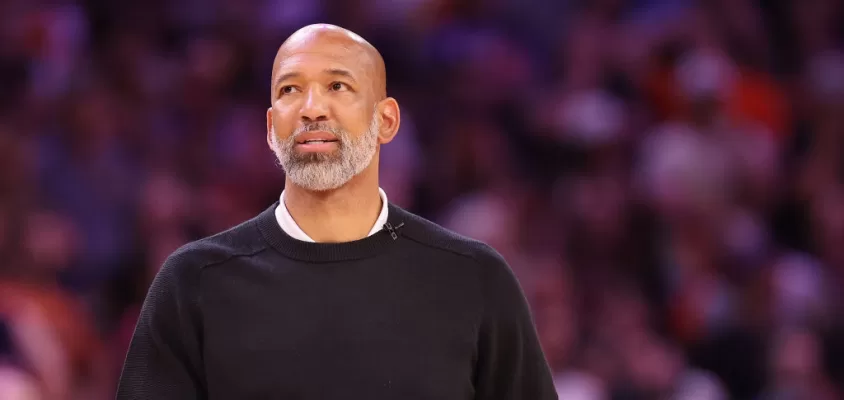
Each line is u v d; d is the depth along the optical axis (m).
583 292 20.55
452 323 8.05
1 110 21.64
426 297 8.05
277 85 8.12
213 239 8.25
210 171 21.80
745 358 20.33
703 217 21.91
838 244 23.16
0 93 21.94
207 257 8.08
